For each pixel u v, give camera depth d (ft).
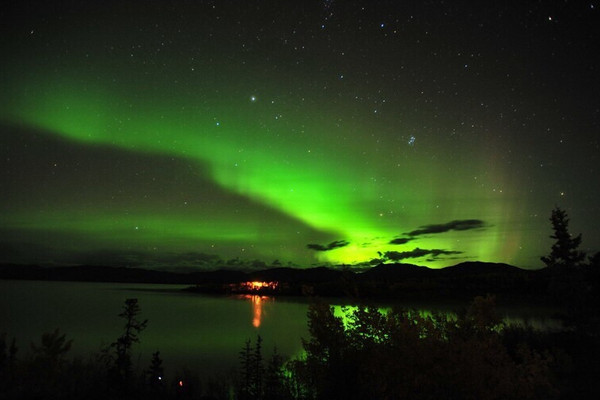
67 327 124.06
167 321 156.97
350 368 18.34
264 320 162.30
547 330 46.21
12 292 338.54
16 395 20.33
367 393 16.78
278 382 23.16
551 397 19.24
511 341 38.19
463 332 18.90
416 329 17.35
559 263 44.75
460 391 15.31
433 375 15.60
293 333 120.57
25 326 122.93
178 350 88.28
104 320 150.30
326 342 19.33
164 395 26.89
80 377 24.68
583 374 27.09
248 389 28.25
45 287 476.13
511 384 15.97
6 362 25.17
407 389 15.56
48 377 23.43
